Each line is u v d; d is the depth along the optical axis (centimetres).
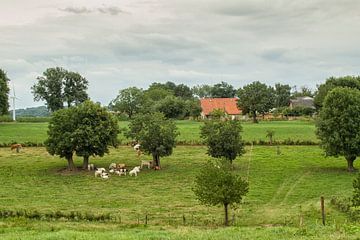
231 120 8588
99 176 7775
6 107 15250
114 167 8388
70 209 5516
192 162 9006
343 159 9131
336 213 5156
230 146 8125
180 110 17212
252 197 6178
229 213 5375
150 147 8362
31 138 12106
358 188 4616
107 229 4372
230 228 4119
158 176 7762
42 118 19000
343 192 6238
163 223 4859
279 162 8844
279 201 5962
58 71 19800
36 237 3512
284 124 15775
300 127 14338
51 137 8406
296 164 8631
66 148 8256
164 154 8425
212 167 5062
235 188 4884
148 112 9206
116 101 18062
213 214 5325
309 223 4738
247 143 11012
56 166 8681
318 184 6900
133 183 7225
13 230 4172
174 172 8088
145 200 6056
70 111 8519
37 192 6556
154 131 8381
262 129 13825
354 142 7762
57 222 4784
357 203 4609
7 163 8956
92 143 8188
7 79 15825
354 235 3319
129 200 6056
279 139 11400
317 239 3212
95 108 8500
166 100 17338
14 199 6081
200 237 3450
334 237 3247
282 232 3684
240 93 17650
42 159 9412
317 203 5688
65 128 8362
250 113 18775
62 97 19762
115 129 8600
